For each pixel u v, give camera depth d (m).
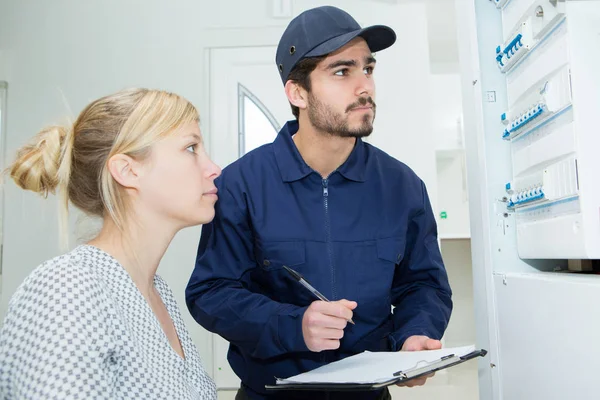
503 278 0.98
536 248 0.94
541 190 0.89
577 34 0.80
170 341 0.87
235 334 1.07
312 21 1.09
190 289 1.18
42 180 0.80
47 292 0.64
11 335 0.63
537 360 0.85
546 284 0.81
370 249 1.18
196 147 0.87
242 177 1.20
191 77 3.12
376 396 1.17
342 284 1.15
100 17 3.16
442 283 1.25
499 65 1.06
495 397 1.02
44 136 0.81
